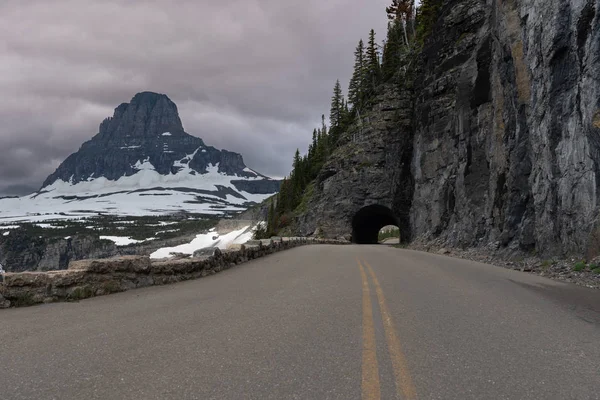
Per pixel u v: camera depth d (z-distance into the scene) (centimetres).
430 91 4188
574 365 419
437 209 3812
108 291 804
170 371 372
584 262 1274
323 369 381
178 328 527
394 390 336
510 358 431
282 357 413
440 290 874
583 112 1393
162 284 936
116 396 318
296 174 10912
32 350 432
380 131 6512
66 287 736
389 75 7438
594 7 1382
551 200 1574
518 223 1923
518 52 2020
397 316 608
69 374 364
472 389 345
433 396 327
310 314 612
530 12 1869
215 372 370
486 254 2142
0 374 364
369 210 6731
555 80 1592
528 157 1892
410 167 5634
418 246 3781
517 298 815
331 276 1074
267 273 1168
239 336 489
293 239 2978
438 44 4156
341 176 6756
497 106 2442
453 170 3438
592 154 1331
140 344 455
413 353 436
